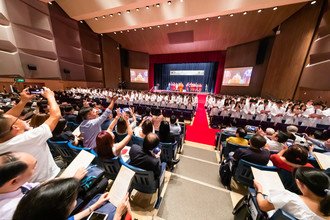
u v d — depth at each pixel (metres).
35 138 1.26
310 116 5.12
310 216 0.97
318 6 6.90
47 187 0.67
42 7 8.50
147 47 15.16
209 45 13.45
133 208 2.01
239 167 2.12
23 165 0.85
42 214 0.60
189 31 11.49
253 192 1.57
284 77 8.82
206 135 5.03
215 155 3.60
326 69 6.17
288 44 8.70
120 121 2.63
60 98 7.48
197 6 7.64
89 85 12.91
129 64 16.48
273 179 1.54
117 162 1.78
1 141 1.17
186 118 6.56
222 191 2.38
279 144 2.69
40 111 3.29
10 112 1.56
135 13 8.90
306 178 1.02
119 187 1.22
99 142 1.69
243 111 6.08
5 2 6.91
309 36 7.32
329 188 0.96
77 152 2.07
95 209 1.10
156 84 19.27
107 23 10.27
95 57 12.98
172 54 16.62
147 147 1.75
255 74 11.62
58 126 2.30
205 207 2.07
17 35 7.47
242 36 11.17
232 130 3.96
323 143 3.04
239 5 7.12
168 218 1.89
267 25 9.52
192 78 17.83
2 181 0.78
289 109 5.64
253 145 2.10
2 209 0.80
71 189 0.70
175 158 3.09
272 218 1.17
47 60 9.03
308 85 7.10
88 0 8.12
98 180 1.39
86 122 2.39
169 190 2.36
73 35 10.70
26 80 8.16
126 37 13.83
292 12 8.20
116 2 7.70
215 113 6.75
